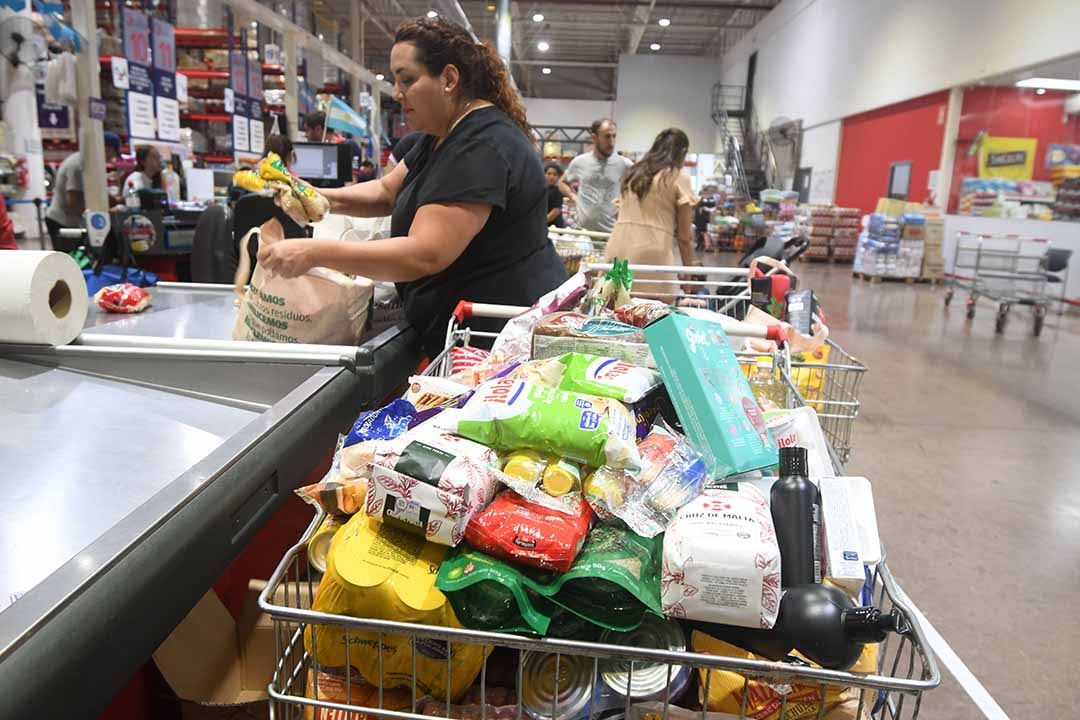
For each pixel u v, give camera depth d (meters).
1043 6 9.11
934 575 2.48
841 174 15.44
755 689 0.81
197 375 1.35
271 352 1.37
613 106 27.61
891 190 13.29
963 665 2.00
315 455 1.13
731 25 23.14
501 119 1.78
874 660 0.83
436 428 0.87
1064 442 3.88
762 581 0.70
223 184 6.82
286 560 0.80
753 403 1.00
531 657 0.83
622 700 0.79
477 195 1.65
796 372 1.90
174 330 1.74
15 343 1.37
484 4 15.76
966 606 2.29
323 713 0.81
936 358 5.93
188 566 0.76
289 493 1.03
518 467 0.82
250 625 1.11
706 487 0.85
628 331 1.20
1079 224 8.93
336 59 9.14
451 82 1.76
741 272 2.41
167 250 4.32
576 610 0.75
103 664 0.63
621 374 0.99
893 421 4.19
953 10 11.11
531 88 31.48
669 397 1.01
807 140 17.28
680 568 0.72
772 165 19.75
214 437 1.14
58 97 4.29
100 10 5.94
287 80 7.73
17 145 4.83
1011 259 8.45
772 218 17.34
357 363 1.37
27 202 4.94
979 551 2.66
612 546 0.79
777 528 0.80
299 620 0.71
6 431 1.09
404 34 1.75
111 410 1.22
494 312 1.54
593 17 21.27
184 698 1.00
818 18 16.47
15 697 0.53
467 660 0.80
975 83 10.73
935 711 1.82
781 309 2.12
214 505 0.82
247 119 6.84
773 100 19.80
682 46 26.67
